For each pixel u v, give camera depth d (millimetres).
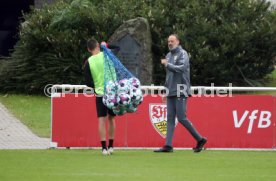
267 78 75438
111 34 70125
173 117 43844
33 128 56312
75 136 45812
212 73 69875
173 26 70438
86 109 45781
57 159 40781
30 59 70688
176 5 73125
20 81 71125
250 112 45969
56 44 69875
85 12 70750
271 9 80062
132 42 66812
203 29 70375
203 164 39469
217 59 69375
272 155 43812
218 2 72938
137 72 66625
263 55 72625
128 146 45875
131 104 40906
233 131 46000
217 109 45938
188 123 43469
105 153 42594
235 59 70688
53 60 69812
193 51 69188
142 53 66688
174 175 35500
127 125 45844
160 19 70688
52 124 45750
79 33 70062
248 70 72000
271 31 71875
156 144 45906
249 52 71500
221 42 70438
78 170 36781
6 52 94250
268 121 46000
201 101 45844
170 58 43375
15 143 49156
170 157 42094
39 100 68375
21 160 40250
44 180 33688
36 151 44500
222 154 43906
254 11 73000
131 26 67000
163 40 69750
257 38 71625
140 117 45844
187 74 43125
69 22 70938
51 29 70875
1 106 65188
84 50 69438
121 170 36938
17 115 61312
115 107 40719
